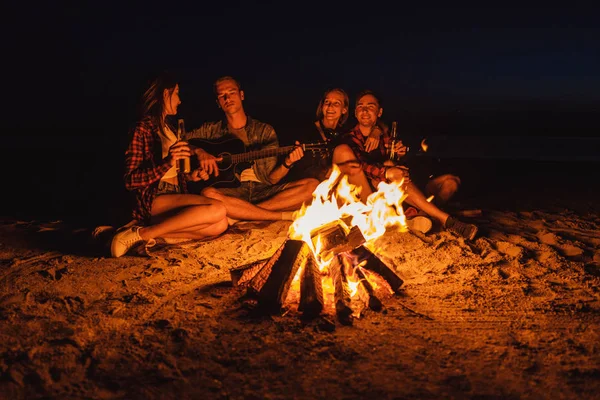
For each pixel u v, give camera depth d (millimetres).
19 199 6621
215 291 3855
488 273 4156
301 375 2803
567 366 2867
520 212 5980
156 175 4621
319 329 3273
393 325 3328
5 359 2918
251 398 2623
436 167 8375
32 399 2621
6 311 3496
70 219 5766
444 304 3621
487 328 3285
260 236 5051
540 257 4496
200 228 4867
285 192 5445
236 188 5512
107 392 2662
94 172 8102
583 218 5840
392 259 4383
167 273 4188
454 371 2830
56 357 2924
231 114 5434
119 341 3127
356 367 2869
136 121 4742
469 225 4969
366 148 5434
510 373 2811
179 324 3346
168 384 2721
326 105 5520
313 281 3543
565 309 3533
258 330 3268
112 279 4055
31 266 4328
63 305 3598
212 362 2918
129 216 5828
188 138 5465
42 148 10055
